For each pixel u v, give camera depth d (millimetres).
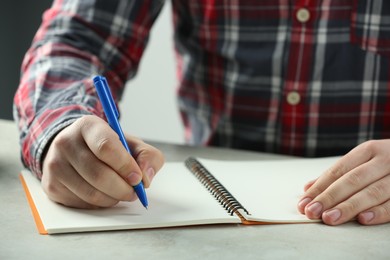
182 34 1538
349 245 854
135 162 937
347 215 918
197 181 1071
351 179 943
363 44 1365
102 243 849
